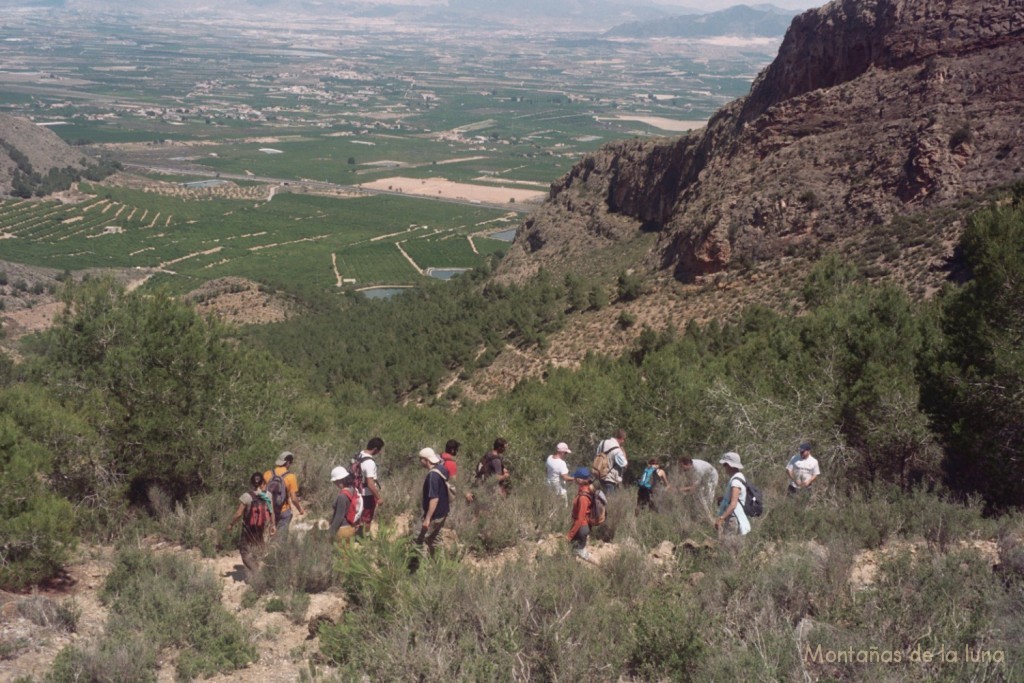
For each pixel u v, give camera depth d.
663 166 112.62
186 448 16.36
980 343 16.92
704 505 13.63
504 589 9.30
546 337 72.50
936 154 63.12
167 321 17.78
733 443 19.92
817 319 24.78
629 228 115.44
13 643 9.75
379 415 30.78
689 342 44.50
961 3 71.88
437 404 67.00
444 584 9.38
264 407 19.25
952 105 66.75
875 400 18.55
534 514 14.56
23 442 13.91
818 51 86.62
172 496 16.44
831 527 12.60
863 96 74.19
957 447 17.05
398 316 109.69
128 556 12.21
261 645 10.13
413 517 15.11
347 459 19.94
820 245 65.38
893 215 63.03
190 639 10.02
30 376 17.64
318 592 11.66
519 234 138.75
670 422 21.84
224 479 16.41
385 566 10.24
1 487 12.38
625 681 8.51
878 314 22.53
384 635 9.13
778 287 60.59
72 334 17.64
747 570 9.82
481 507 14.53
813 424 19.34
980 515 14.01
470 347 77.31
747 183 75.38
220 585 11.66
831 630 8.24
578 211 125.75
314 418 25.36
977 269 17.92
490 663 8.16
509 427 22.61
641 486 15.48
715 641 8.50
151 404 16.34
